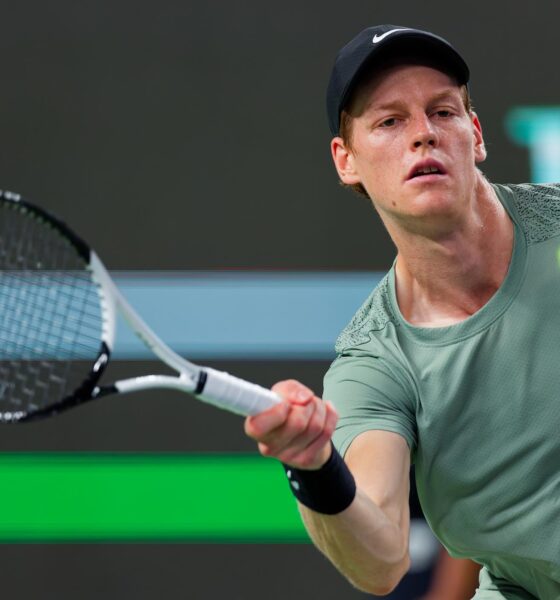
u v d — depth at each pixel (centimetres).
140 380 804
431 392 984
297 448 792
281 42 2147
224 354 2062
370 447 951
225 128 2127
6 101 2131
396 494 928
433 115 980
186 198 2108
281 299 2075
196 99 2133
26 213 822
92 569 1994
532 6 2147
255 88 2136
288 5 2153
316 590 1973
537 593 1066
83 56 2142
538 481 982
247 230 2100
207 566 1989
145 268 2088
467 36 2142
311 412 782
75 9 2153
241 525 1995
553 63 2138
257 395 786
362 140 998
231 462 2011
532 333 971
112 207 2108
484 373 979
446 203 962
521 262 992
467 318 989
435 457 998
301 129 2127
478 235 994
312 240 2098
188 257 2094
